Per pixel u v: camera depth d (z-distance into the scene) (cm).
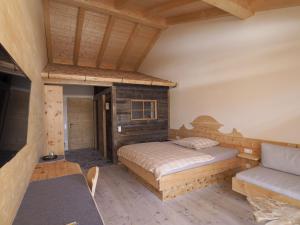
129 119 481
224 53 377
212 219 238
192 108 458
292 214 197
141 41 566
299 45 273
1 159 93
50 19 434
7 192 110
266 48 311
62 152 396
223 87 382
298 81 276
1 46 85
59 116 393
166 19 492
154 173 276
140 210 261
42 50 379
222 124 387
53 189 164
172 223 232
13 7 132
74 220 117
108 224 230
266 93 314
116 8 420
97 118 639
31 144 203
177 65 499
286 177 252
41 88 340
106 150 530
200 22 426
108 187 334
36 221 116
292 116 284
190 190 312
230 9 303
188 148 371
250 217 241
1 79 90
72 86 658
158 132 522
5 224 105
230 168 343
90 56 579
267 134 315
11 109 111
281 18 290
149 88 505
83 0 386
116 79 433
